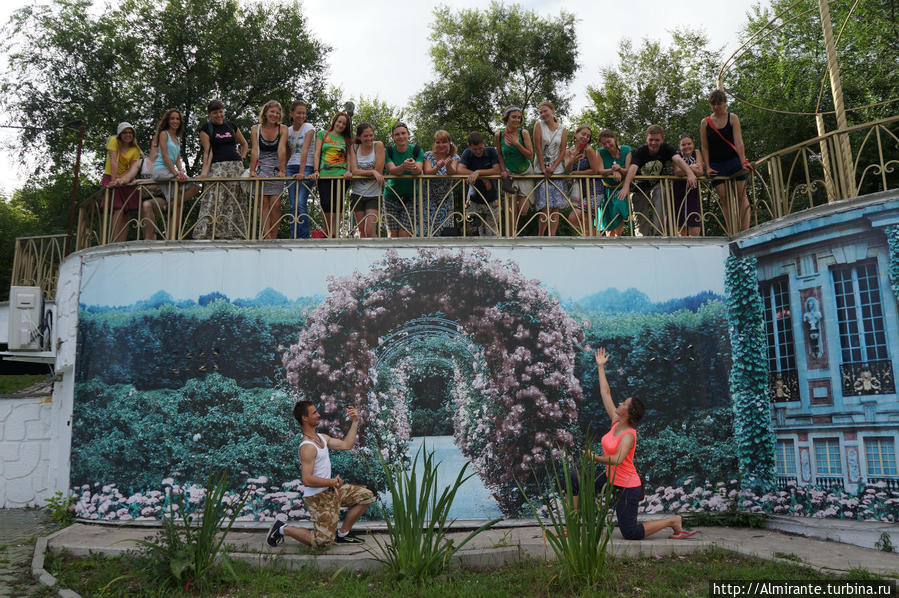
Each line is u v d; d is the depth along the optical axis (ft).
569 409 23.94
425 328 24.20
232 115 67.10
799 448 22.30
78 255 26.16
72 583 16.57
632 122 78.64
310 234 26.76
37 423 28.43
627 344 24.49
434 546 16.84
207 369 23.68
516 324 24.39
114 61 64.08
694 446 23.89
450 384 23.88
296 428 23.35
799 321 22.71
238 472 23.03
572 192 27.37
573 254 25.00
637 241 25.21
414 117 81.20
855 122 49.65
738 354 24.40
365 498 19.92
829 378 21.70
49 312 29.35
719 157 26.48
